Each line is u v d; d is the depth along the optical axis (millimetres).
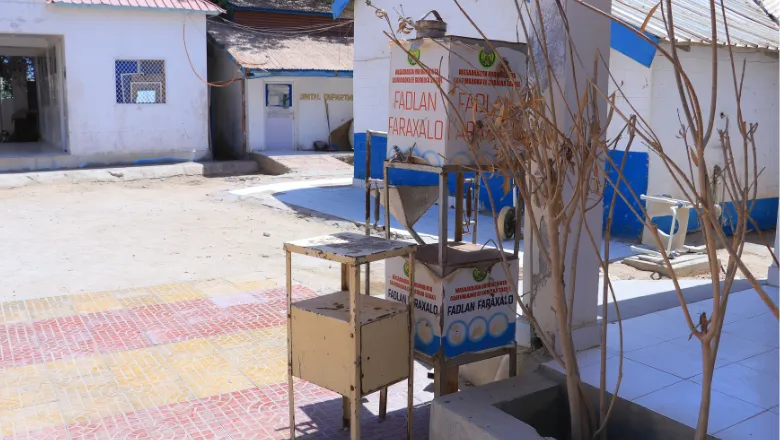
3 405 4285
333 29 23188
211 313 6219
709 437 3199
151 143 18219
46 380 4680
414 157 3908
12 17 16297
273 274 7852
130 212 12328
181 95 18406
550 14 3900
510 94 3582
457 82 3631
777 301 5473
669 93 9211
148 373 4812
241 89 19688
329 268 8242
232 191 14727
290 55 19812
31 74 24344
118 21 17422
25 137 24078
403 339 3582
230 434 3920
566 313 3160
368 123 14594
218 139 21625
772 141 10656
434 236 9703
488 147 3785
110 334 5625
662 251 2340
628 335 4633
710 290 5992
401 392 4531
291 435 3766
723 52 9578
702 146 2061
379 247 3449
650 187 9312
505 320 4039
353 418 3354
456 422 3383
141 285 7445
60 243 9648
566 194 3961
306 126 20719
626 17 9023
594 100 2793
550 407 3793
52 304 6504
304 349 3572
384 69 13891
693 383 3803
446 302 3770
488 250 4105
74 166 17344
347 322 3326
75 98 17219
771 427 3277
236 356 5145
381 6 13625
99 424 4039
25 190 14977
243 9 21891
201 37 18484
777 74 10508
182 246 9523
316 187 15242
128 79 17766
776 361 4148
